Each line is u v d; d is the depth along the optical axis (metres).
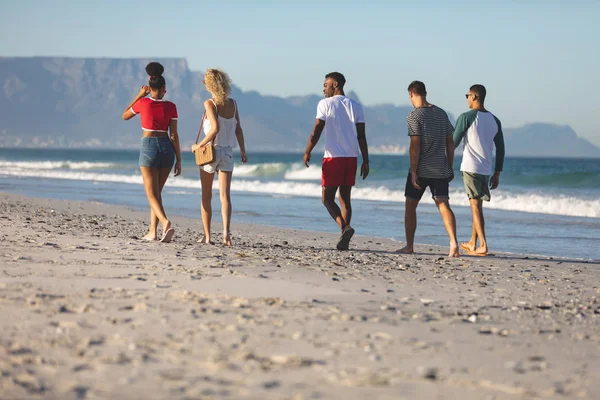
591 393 7.38
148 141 20.81
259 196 58.06
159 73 21.06
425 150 21.02
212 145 20.83
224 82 20.75
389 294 13.51
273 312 10.99
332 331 9.82
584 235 30.97
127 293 12.16
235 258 17.44
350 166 21.48
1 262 15.27
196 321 10.12
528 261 20.94
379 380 7.46
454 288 14.88
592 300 14.22
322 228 33.03
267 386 7.16
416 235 30.36
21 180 81.75
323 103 21.22
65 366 7.69
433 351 8.95
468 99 21.52
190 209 42.25
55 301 11.23
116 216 34.25
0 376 7.25
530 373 8.11
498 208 48.34
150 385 7.05
